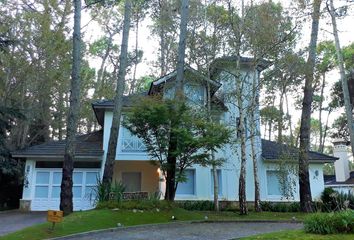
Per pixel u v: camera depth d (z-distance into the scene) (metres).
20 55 24.44
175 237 9.55
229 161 19.84
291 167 16.75
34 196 19.30
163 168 13.91
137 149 19.62
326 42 20.89
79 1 14.61
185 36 15.74
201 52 17.53
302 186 16.70
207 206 18.52
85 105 32.75
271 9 15.84
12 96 25.77
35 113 28.08
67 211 12.52
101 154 19.47
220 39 17.06
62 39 24.27
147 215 12.67
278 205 18.11
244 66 18.03
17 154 19.22
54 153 19.22
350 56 25.33
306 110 16.83
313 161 20.75
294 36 15.95
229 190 19.86
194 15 17.55
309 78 16.72
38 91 27.16
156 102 13.97
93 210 12.66
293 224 12.76
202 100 18.20
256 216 14.96
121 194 13.79
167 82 18.98
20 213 17.73
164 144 13.88
